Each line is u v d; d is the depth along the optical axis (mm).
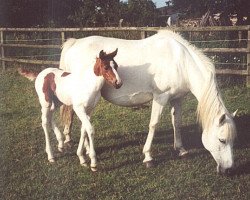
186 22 16656
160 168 5363
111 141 6320
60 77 5492
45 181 5062
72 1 21156
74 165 5492
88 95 5211
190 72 5480
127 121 7270
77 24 21000
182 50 5512
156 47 5535
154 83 5492
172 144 6188
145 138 6414
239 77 9062
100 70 5098
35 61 11469
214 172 5211
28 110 8164
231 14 15367
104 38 5844
